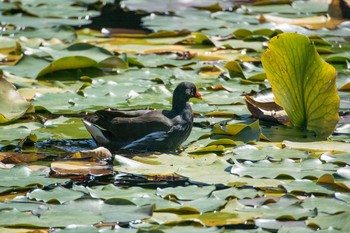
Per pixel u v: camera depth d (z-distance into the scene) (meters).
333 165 10.10
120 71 15.44
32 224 8.20
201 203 8.84
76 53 16.25
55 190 9.27
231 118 12.74
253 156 10.58
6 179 9.71
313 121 11.91
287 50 11.73
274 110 12.92
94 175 10.09
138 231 7.95
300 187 9.30
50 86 14.46
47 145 11.46
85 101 13.42
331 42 17.70
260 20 19.67
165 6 21.73
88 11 21.44
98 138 11.43
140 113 11.60
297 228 8.06
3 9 21.30
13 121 12.48
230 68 15.15
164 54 16.88
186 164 10.41
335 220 8.22
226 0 22.83
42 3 22.50
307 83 11.76
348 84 13.82
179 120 11.51
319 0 22.14
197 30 18.84
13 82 14.46
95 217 8.40
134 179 9.95
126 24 20.00
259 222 8.28
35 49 16.84
